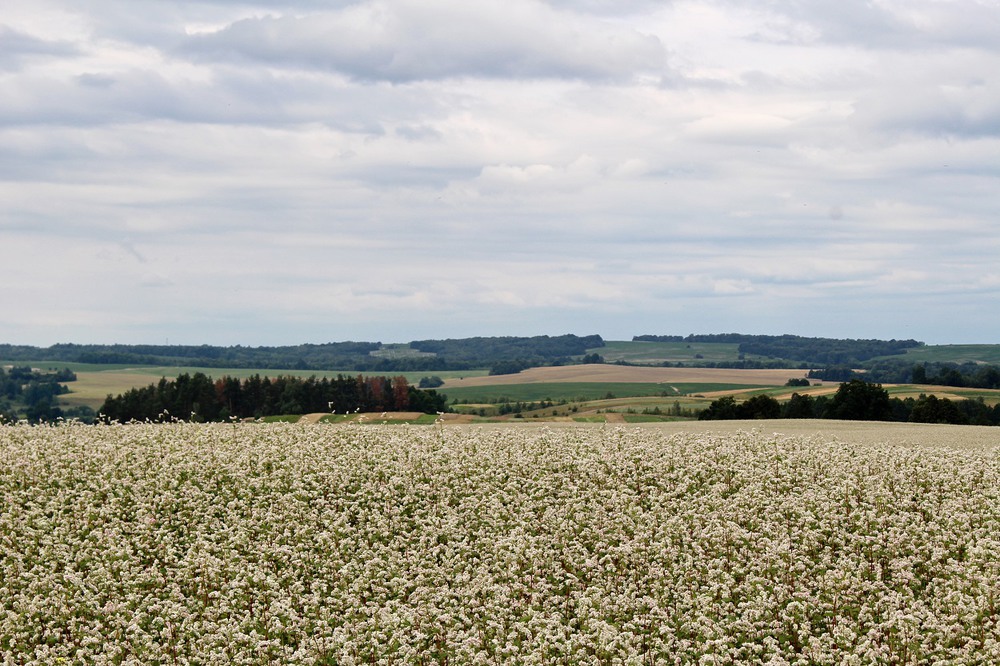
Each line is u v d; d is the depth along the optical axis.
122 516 24.70
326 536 23.25
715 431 44.19
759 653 18.39
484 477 27.39
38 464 27.00
